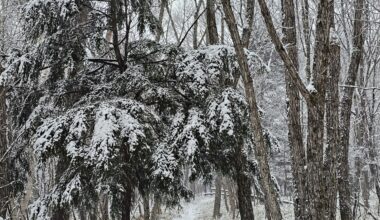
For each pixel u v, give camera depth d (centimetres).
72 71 844
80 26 808
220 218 2262
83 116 689
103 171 663
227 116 691
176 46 835
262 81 1920
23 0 962
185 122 759
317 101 382
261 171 386
